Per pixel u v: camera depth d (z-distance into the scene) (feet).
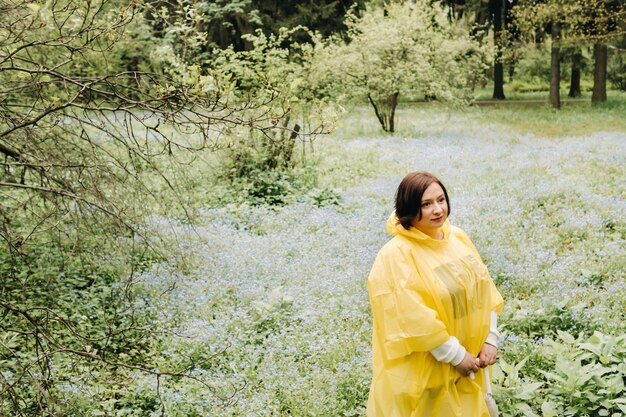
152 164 17.02
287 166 37.88
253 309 19.93
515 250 24.35
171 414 14.07
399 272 10.15
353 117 78.64
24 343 17.17
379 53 62.54
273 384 15.14
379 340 10.47
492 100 116.37
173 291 20.89
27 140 15.29
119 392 15.29
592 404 13.28
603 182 36.11
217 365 16.81
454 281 10.27
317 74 45.85
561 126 68.95
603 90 96.99
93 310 19.74
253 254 25.21
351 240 26.71
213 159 35.88
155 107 13.26
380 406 10.23
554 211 30.37
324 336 17.51
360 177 41.52
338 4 88.79
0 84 16.49
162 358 16.71
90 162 18.40
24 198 22.25
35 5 12.78
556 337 17.10
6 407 13.61
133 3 13.70
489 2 110.22
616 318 17.57
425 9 70.44
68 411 13.57
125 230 16.43
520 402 13.39
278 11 86.22
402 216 10.48
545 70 139.23
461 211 30.27
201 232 26.99
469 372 10.02
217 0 55.67
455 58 72.18
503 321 17.92
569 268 22.33
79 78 13.78
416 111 92.22
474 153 49.80
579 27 72.54
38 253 21.86
